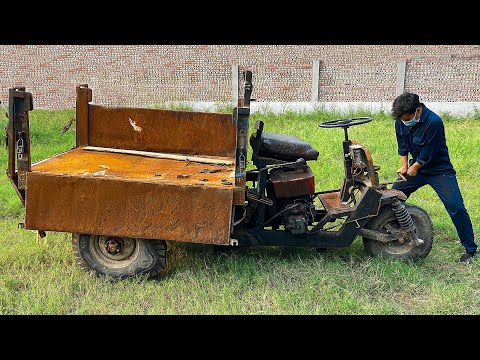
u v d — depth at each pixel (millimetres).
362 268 4617
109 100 13250
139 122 5426
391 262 4633
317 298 4172
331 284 4344
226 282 4402
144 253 4348
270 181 4605
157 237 4137
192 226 4105
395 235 4598
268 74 12898
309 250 5000
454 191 4750
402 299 4223
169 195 4082
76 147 5465
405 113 4559
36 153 8445
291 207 4559
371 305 4051
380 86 12664
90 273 4434
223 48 12828
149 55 12977
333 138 9383
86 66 13195
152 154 5227
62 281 4340
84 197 4121
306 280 4430
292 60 12781
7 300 4047
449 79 12391
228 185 4121
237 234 4543
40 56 13258
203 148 5398
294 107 12578
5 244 5141
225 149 5379
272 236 4578
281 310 3969
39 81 13383
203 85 13008
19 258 4785
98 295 4191
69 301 4102
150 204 4105
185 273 4508
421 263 4770
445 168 4781
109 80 13188
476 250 4910
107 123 5469
